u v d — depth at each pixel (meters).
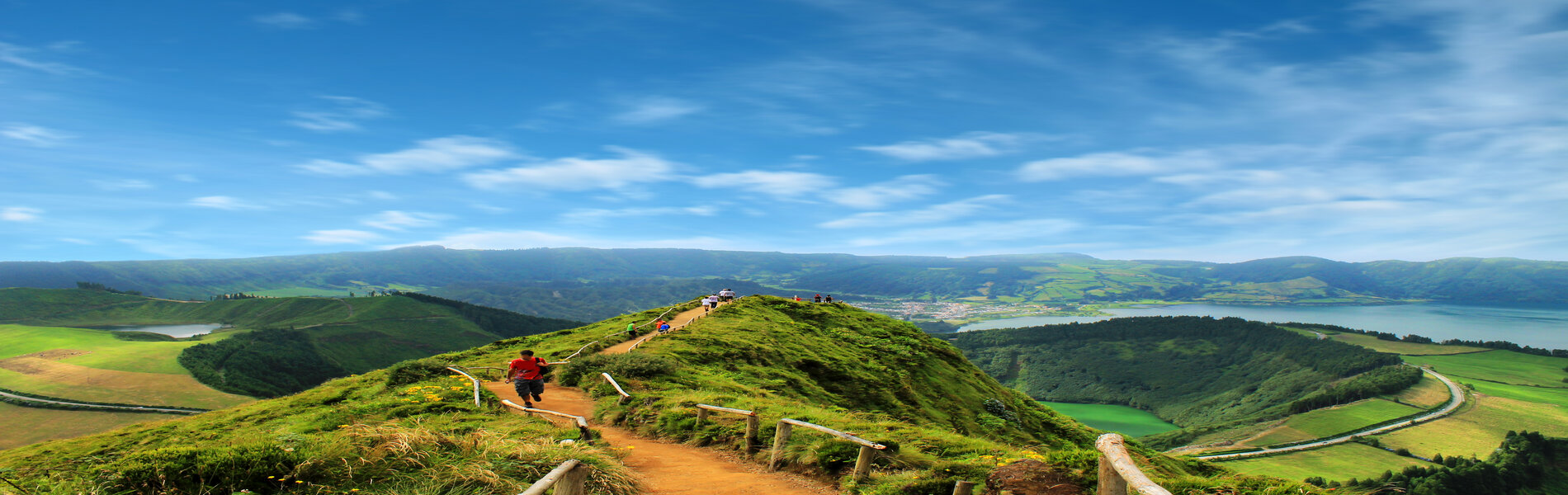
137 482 7.05
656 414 16.44
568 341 43.75
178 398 178.88
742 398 19.23
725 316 50.22
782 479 10.95
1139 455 16.41
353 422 14.89
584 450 10.18
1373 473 144.38
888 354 46.66
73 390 175.25
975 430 36.97
